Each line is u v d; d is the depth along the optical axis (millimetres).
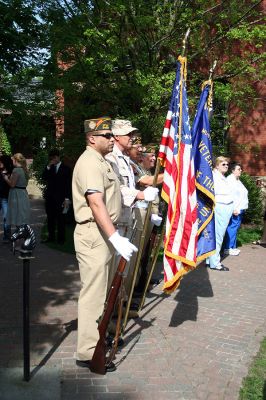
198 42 10102
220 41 10562
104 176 4148
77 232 4238
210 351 4730
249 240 11031
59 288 6625
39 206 16469
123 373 4195
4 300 6078
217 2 10102
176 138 4801
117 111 10320
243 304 6273
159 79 9172
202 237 5441
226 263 8680
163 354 4609
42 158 17047
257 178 13938
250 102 12516
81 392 3857
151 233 6324
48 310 5719
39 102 9812
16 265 7879
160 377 4145
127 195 4809
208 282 7309
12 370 4156
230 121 12000
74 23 9250
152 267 5488
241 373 4285
